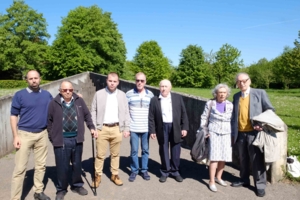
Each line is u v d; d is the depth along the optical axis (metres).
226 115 4.43
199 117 6.64
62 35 44.53
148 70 55.53
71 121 4.13
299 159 5.47
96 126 4.58
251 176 5.06
